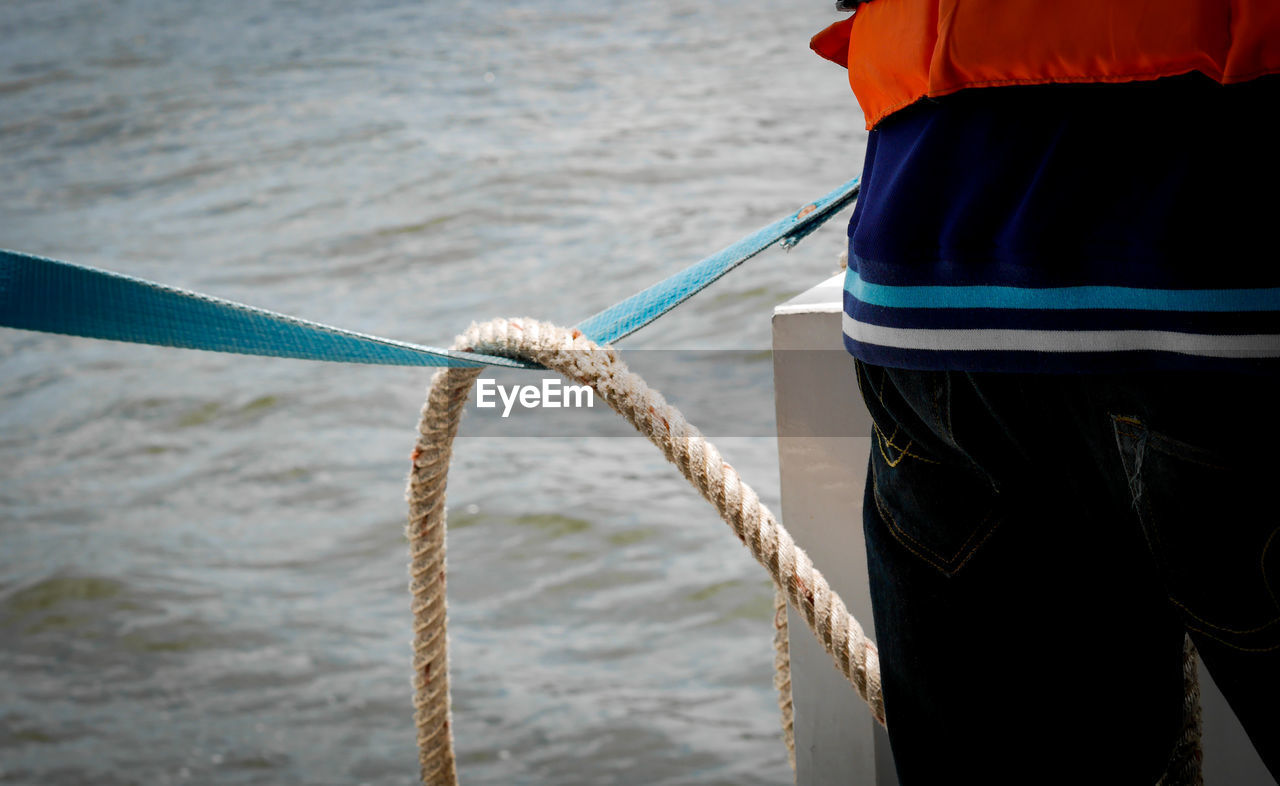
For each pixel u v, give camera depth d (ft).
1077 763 3.45
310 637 21.25
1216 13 2.60
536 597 21.49
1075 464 3.09
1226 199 2.67
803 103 58.95
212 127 64.69
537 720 18.28
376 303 37.86
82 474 27.84
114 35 95.45
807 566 4.88
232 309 3.44
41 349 34.45
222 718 19.27
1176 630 3.52
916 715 3.59
